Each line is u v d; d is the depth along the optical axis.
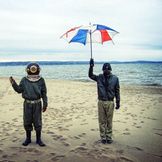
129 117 7.06
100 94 4.65
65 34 4.38
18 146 4.57
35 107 4.48
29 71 4.49
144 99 10.69
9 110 8.10
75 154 4.16
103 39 4.33
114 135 5.32
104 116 4.73
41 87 4.56
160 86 18.84
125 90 14.94
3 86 16.36
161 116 7.21
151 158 4.03
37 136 4.65
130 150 4.38
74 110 8.15
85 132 5.57
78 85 18.25
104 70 4.62
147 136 5.25
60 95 12.01
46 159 3.95
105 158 3.99
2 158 3.98
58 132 5.56
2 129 5.77
